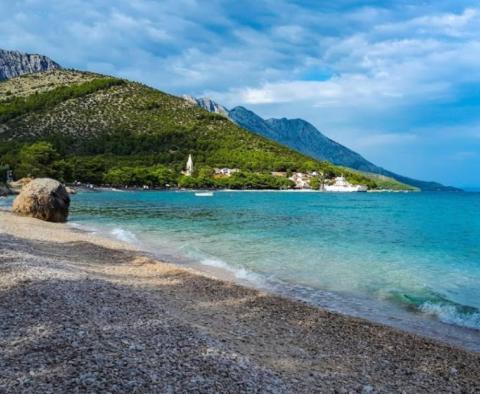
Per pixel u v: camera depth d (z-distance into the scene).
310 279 18.14
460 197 147.00
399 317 13.33
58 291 11.26
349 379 8.31
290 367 8.49
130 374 6.78
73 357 7.17
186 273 17.38
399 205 88.00
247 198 106.62
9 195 85.94
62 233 27.02
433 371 9.17
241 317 12.02
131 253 21.70
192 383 6.79
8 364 6.81
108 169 149.75
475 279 18.52
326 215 54.53
